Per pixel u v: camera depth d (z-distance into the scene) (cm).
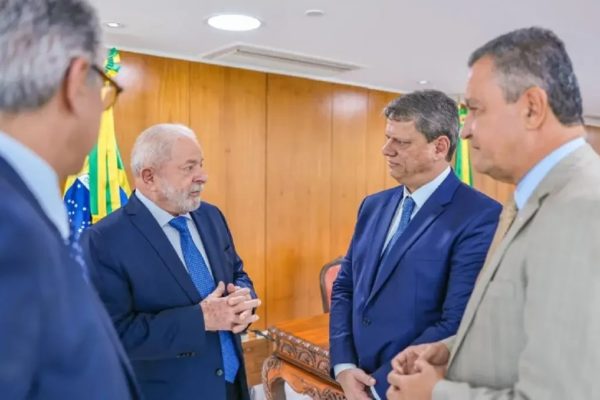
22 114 63
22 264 53
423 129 145
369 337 149
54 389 57
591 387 66
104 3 222
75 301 60
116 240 147
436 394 87
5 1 61
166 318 141
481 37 268
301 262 382
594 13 227
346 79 386
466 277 135
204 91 329
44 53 62
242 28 259
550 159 83
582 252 70
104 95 77
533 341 72
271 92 359
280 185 368
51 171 66
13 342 51
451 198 148
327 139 391
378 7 223
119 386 63
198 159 155
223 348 158
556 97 81
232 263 179
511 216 90
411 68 345
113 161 275
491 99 85
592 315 67
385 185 431
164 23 252
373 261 155
